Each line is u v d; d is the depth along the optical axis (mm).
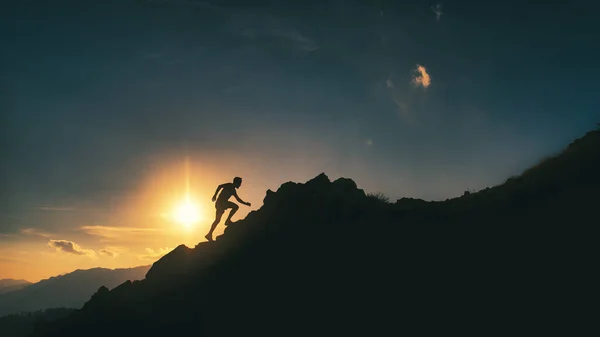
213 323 13188
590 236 10086
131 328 14148
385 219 15562
